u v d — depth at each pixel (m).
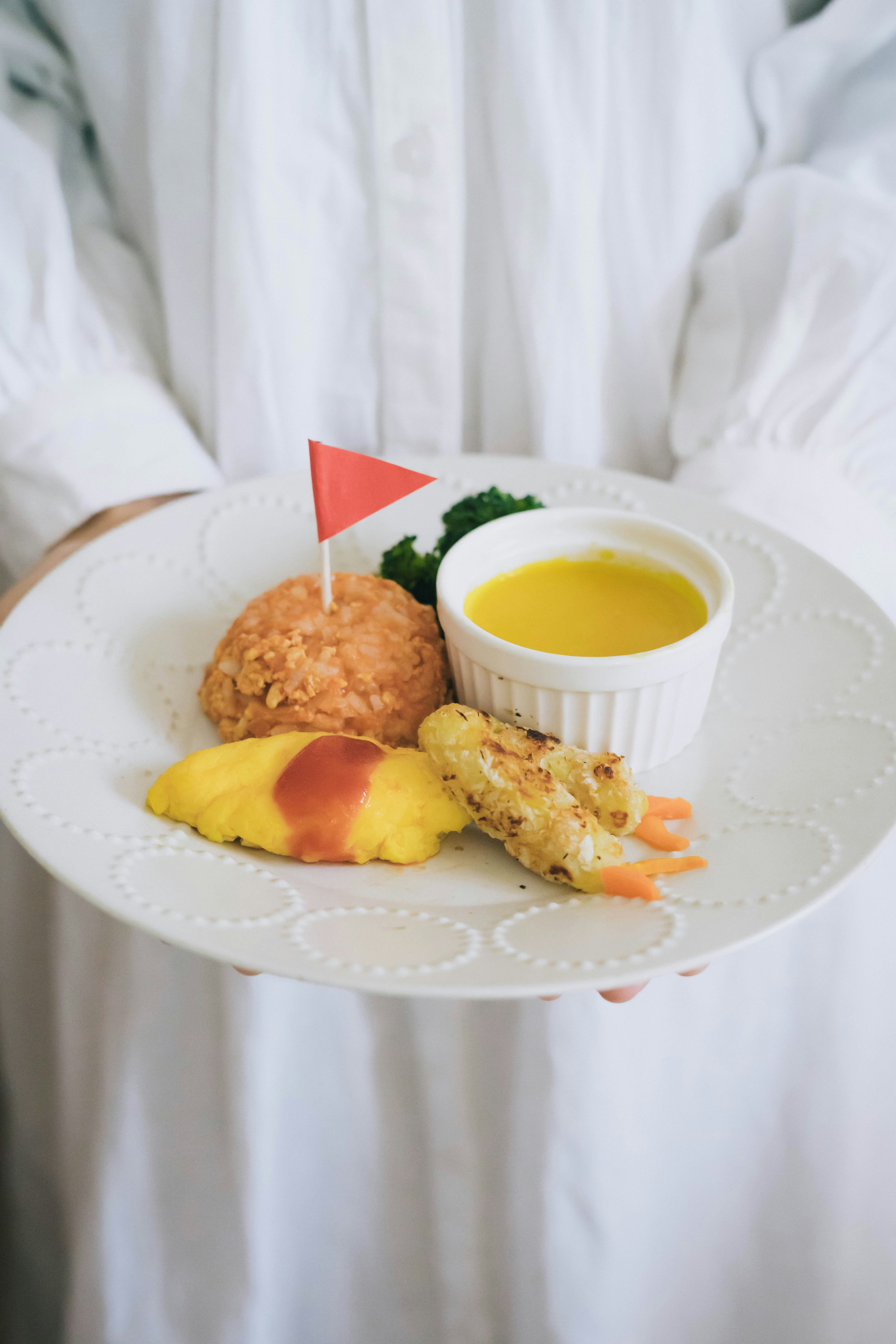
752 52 0.52
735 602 0.48
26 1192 0.65
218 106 0.48
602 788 0.41
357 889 0.40
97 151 0.56
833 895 0.38
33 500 0.52
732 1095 0.56
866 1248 0.60
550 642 0.44
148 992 0.53
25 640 0.46
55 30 0.52
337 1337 0.62
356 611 0.46
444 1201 0.58
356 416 0.55
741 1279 0.61
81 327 0.53
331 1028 0.54
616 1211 0.56
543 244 0.51
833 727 0.43
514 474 0.53
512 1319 0.60
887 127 0.52
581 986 0.36
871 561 0.51
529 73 0.48
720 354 0.54
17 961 0.60
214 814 0.41
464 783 0.40
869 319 0.51
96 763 0.42
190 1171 0.57
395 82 0.48
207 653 0.48
